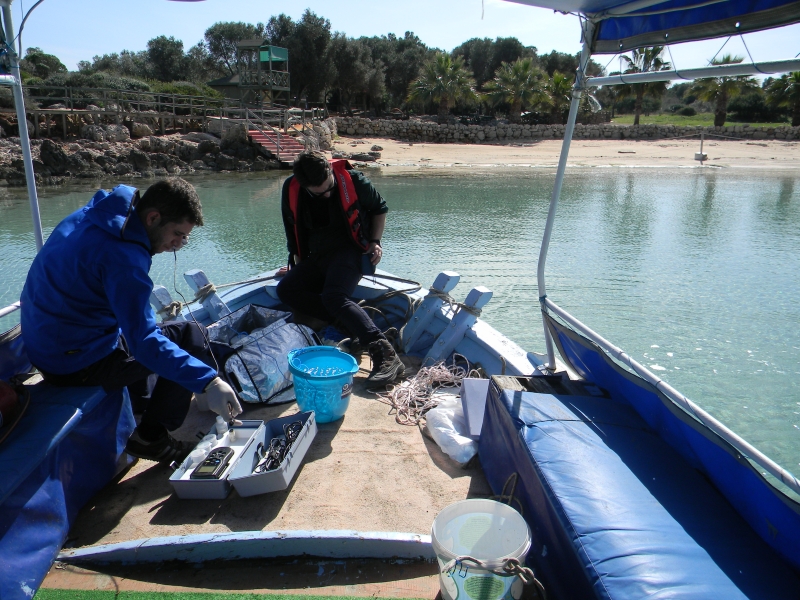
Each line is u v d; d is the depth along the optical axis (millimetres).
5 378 2533
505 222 12188
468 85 41312
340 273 3576
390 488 2496
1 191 15266
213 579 1985
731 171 23844
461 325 3670
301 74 39812
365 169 23172
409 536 2066
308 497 2422
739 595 1443
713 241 10492
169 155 20859
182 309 3541
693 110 60031
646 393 2238
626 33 2600
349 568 2035
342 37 42062
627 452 2062
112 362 2279
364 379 3543
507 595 1702
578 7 2537
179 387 2498
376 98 45281
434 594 1909
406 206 14180
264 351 3256
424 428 2986
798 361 5434
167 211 2070
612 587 1480
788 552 1554
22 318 2195
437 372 3422
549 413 2299
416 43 55312
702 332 6160
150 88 27578
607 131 40375
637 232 11250
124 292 2018
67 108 22000
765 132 39844
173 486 2383
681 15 2314
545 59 60781
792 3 1867
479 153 30891
